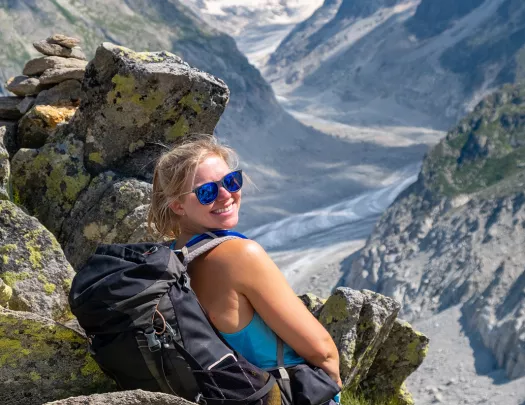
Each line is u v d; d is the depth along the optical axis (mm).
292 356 3742
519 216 160500
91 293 3383
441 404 119375
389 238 176750
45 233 5992
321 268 190000
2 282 5430
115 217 7449
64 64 9586
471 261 153750
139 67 7512
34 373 4449
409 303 154625
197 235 3826
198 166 3852
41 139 8820
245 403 3453
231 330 3600
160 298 3420
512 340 124125
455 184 186875
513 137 197375
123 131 7727
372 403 8766
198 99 7770
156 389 3512
